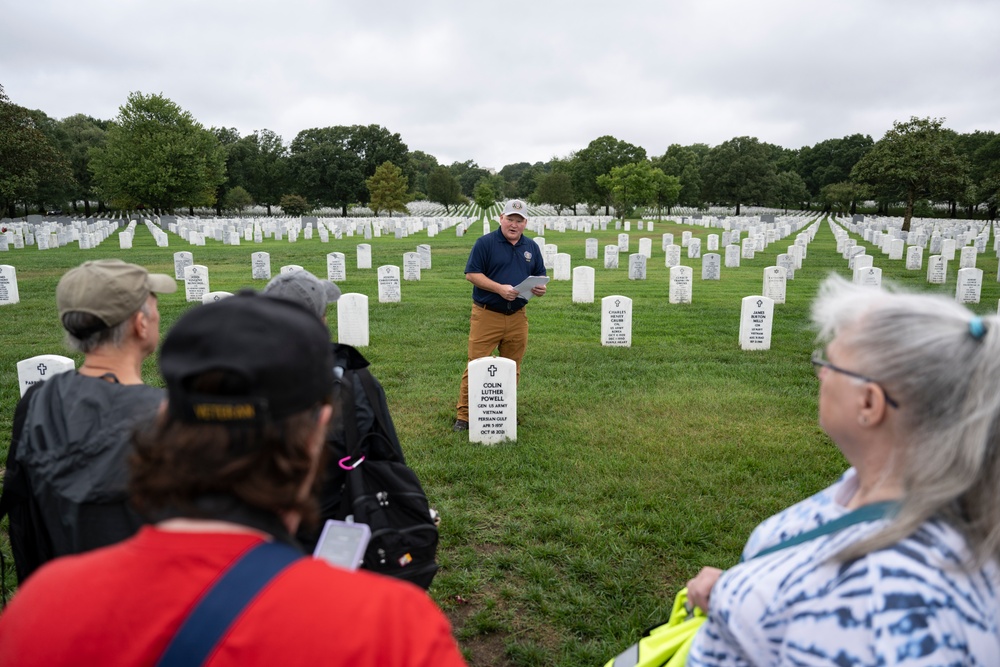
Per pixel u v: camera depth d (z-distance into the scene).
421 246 23.22
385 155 97.31
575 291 15.74
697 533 4.85
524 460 6.22
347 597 1.02
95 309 2.08
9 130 52.03
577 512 5.21
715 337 12.10
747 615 1.35
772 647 1.32
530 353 10.73
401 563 2.41
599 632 3.83
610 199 94.94
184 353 1.08
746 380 9.16
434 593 4.21
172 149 65.75
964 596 1.14
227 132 105.00
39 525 2.08
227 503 1.05
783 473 5.95
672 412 7.70
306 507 1.16
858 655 1.14
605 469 5.98
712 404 7.98
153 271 22.91
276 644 0.95
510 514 5.20
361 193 93.06
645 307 15.33
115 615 0.98
